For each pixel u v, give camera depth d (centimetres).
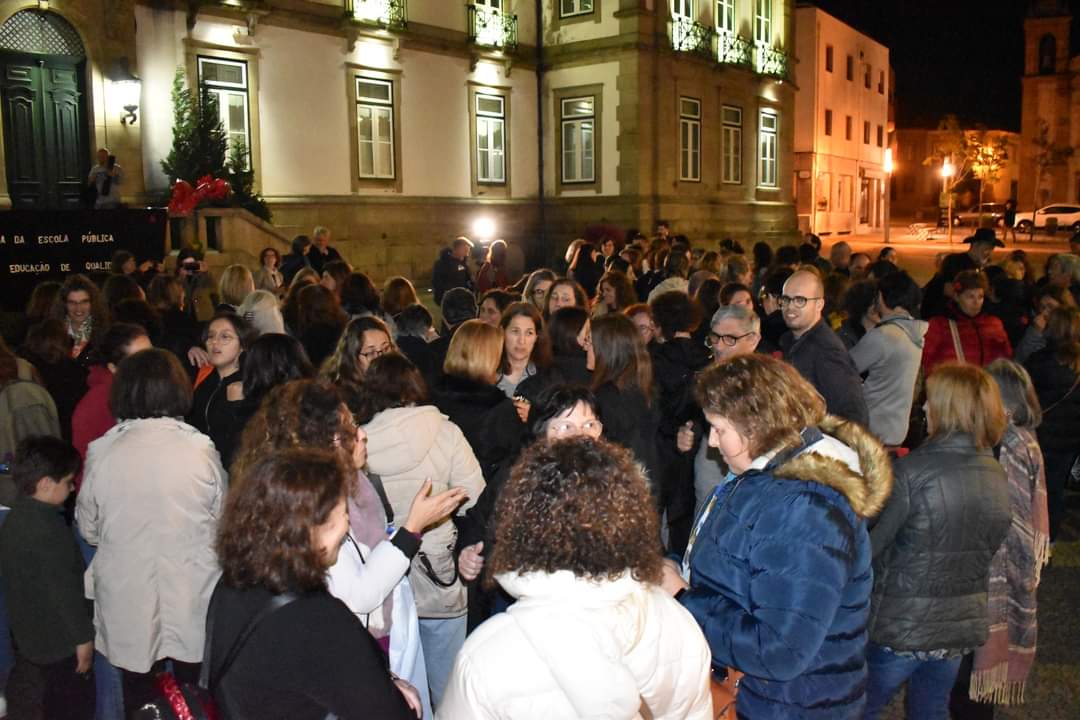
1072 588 587
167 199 1562
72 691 401
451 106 2198
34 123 1498
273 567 216
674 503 493
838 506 247
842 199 4200
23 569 388
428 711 331
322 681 212
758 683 262
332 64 1927
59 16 1504
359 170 1998
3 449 470
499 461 422
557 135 2434
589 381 519
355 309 734
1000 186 6662
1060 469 627
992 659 377
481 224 2278
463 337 453
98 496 354
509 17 2320
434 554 381
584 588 188
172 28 1641
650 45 2319
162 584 352
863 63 4297
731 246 1216
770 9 2916
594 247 1222
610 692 180
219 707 215
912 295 577
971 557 326
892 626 327
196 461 357
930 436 341
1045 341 671
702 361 510
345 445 311
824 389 498
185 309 848
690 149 2520
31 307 704
